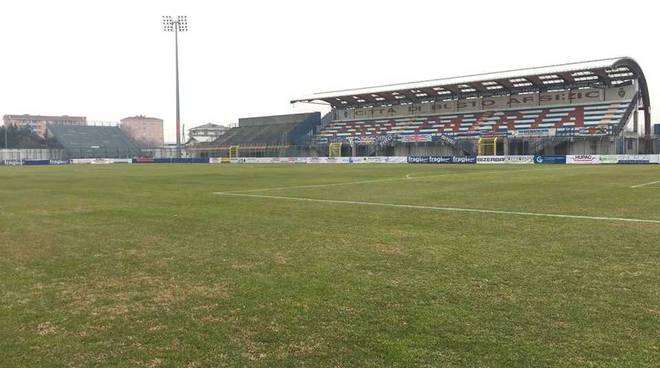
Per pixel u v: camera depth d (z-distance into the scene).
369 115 85.69
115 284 6.31
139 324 4.91
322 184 24.06
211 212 13.29
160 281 6.42
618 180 25.05
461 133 70.12
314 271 6.81
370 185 23.05
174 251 8.24
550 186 21.42
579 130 58.09
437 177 29.25
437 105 79.00
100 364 4.06
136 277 6.63
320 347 4.30
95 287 6.20
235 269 6.98
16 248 8.70
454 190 19.78
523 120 69.19
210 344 4.41
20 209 14.65
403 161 65.69
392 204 14.86
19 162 82.19
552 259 7.36
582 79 64.44
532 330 4.60
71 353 4.27
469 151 65.44
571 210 12.98
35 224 11.55
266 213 12.97
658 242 8.55
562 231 9.77
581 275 6.43
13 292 6.02
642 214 12.09
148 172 41.12
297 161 74.56
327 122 90.62
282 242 8.90
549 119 66.94
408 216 12.16
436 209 13.50
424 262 7.26
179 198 17.42
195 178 30.78
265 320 4.95
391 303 5.41
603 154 55.44
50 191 21.47
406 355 4.12
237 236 9.55
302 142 84.38
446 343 4.34
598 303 5.32
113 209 14.27
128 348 4.35
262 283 6.25
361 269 6.89
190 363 4.05
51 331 4.76
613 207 13.59
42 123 171.88
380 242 8.81
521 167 44.62
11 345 4.45
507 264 7.08
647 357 4.02
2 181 29.58
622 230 9.80
